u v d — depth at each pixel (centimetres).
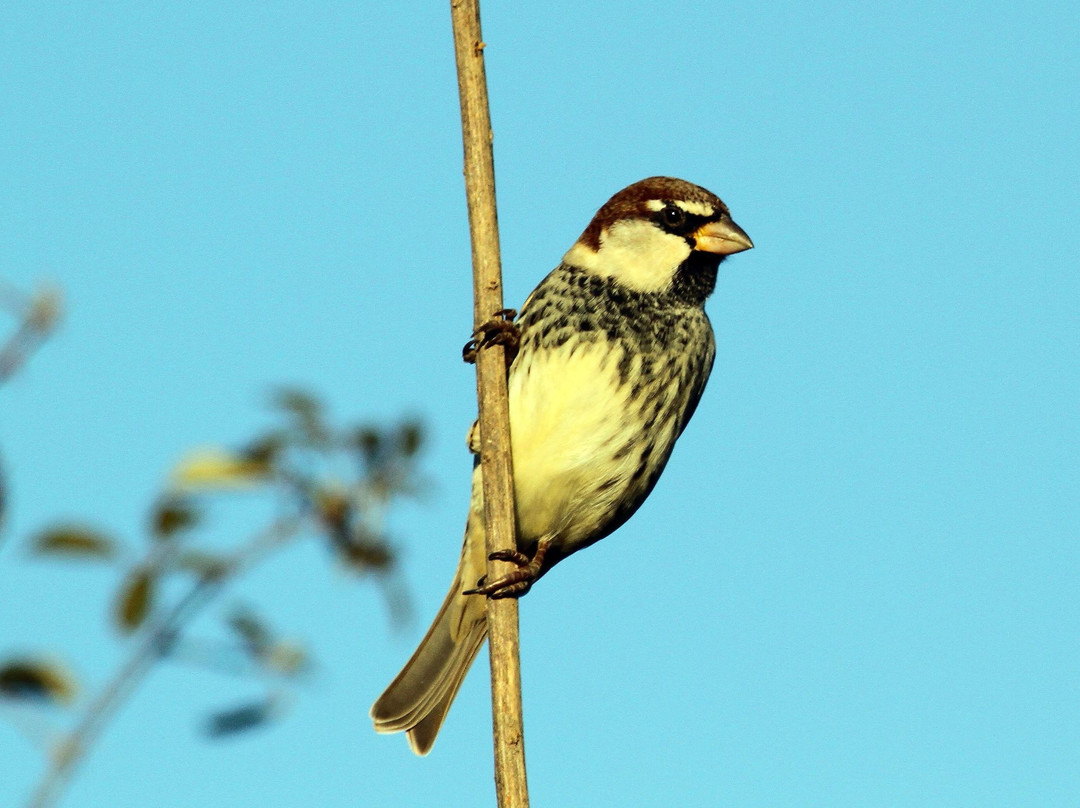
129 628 498
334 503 559
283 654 514
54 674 459
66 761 452
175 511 524
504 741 654
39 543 500
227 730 504
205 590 516
